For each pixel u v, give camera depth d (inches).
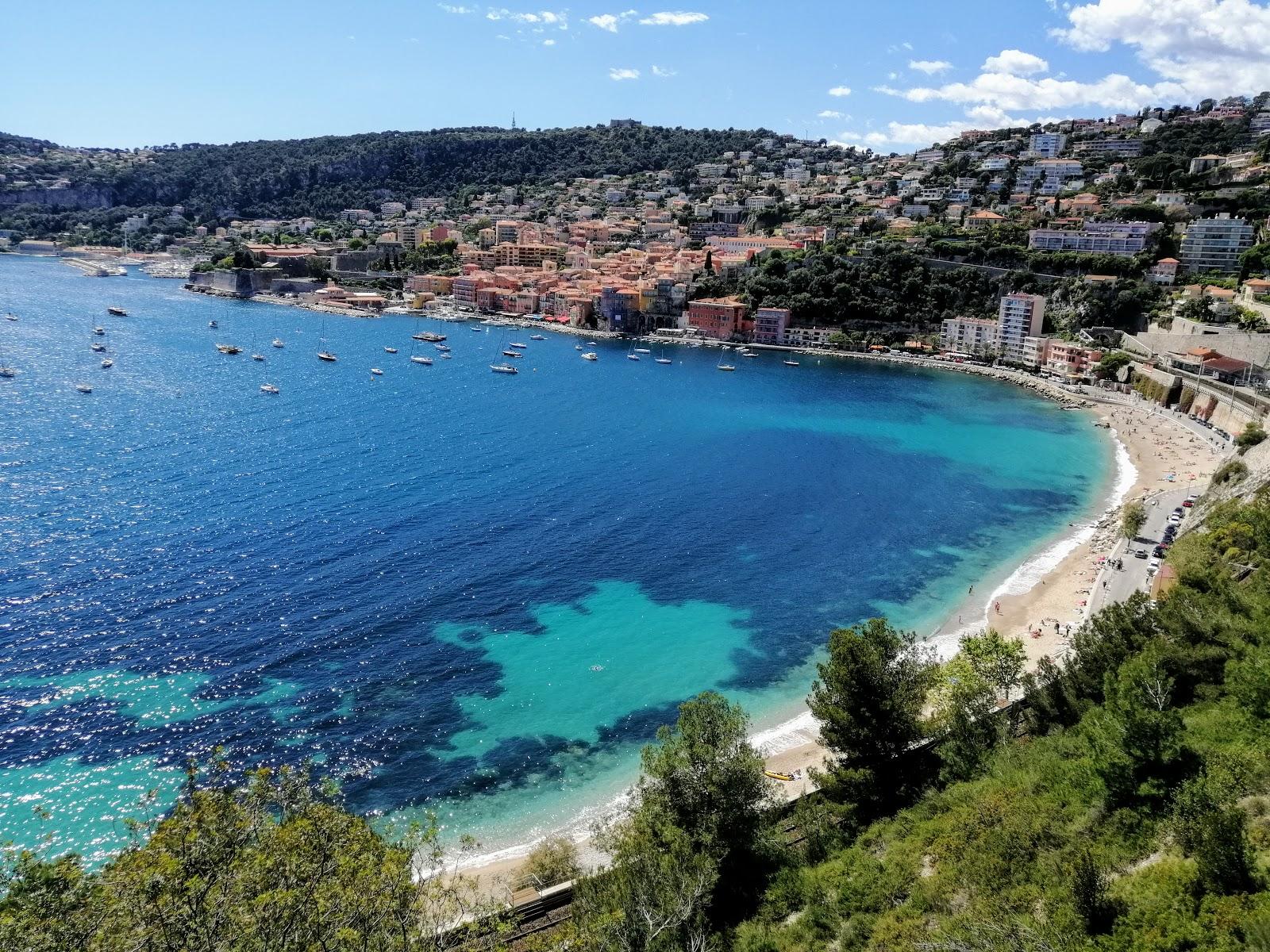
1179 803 1312.7
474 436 6156.5
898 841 1673.2
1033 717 2170.3
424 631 3272.6
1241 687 1640.0
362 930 1012.5
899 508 5007.4
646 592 3745.1
